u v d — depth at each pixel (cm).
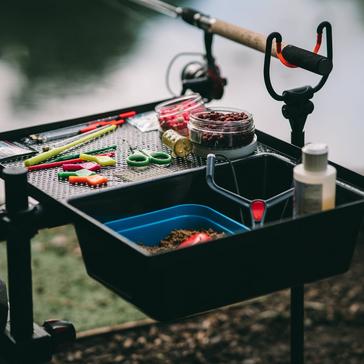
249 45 296
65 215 238
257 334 460
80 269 509
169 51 750
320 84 260
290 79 682
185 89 330
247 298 213
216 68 333
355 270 511
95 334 452
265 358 442
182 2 840
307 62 255
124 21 826
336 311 477
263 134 275
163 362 439
